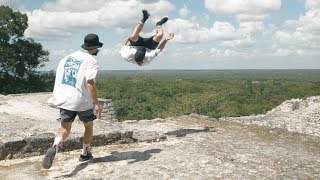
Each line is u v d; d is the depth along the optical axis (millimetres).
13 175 3682
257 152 4672
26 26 30328
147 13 4562
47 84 33688
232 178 3609
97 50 3842
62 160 4219
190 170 3809
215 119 7539
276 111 14180
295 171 3936
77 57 3697
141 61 4613
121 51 4684
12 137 4445
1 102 8727
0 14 28812
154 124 6875
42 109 7871
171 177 3578
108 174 3695
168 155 4352
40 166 3998
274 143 5340
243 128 6551
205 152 4555
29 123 5734
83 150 4113
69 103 3619
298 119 11609
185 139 5371
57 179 3559
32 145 4430
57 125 5688
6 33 28609
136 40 4613
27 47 30625
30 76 32344
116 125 6062
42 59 32094
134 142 5164
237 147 4922
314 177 3775
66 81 3664
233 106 40406
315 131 10312
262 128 6531
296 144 5383
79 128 5547
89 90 3629
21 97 10516
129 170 3779
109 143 4980
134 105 42438
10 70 30328
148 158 4230
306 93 55031
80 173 3740
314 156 4621
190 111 36562
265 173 3820
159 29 4684
